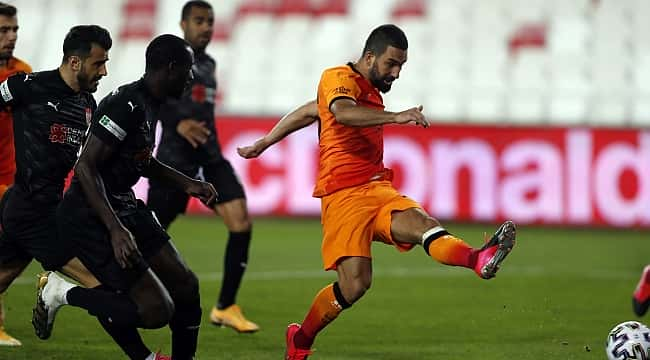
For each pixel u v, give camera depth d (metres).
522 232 51.41
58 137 19.86
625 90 61.12
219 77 63.44
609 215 52.41
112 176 18.75
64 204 18.83
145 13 66.81
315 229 50.78
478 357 23.36
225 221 27.23
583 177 52.50
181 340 20.02
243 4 66.50
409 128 53.41
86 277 19.36
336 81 19.98
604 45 62.84
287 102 62.31
